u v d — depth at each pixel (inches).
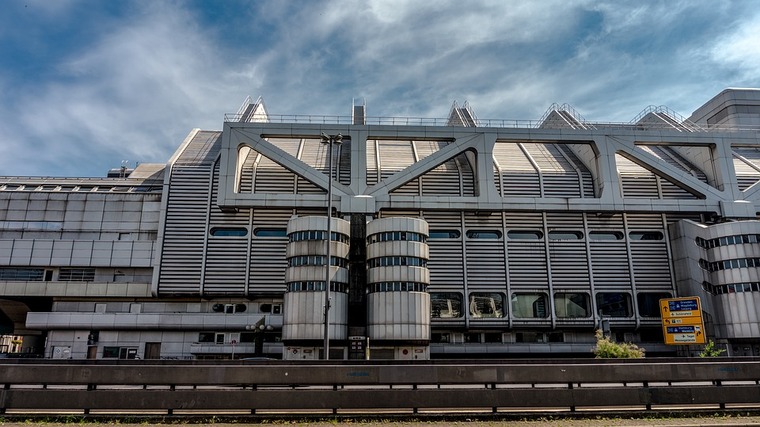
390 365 579.8
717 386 565.6
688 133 1747.0
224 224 1667.1
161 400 523.2
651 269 1685.5
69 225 1764.3
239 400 526.9
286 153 1670.8
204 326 1615.4
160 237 1649.9
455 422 512.4
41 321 1611.7
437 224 1678.2
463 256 1651.1
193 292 1610.5
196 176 1715.1
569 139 1720.0
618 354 1147.9
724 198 1704.0
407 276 1407.5
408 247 1432.1
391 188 1649.9
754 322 1461.6
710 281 1583.4
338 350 1401.3
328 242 1122.0
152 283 1609.3
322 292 1395.2
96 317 1621.6
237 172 1667.1
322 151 1861.5
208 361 622.2
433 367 564.4
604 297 1654.8
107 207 1790.1
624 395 550.6
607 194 1675.7
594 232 1723.7
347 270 1467.8
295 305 1395.2
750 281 1488.7
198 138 1961.1
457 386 617.6
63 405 519.5
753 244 1510.8
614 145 1718.8
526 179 1729.8
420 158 1831.9
